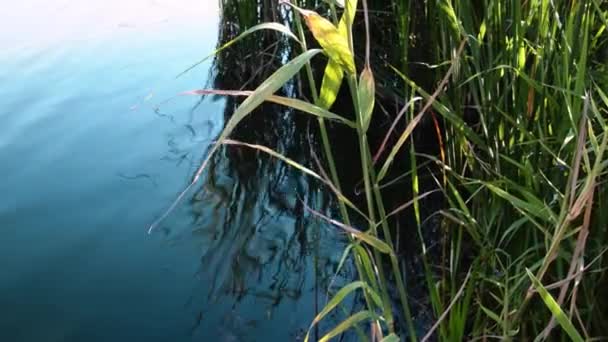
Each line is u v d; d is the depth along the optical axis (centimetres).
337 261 218
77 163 276
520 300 142
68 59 371
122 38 399
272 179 272
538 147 146
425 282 197
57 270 214
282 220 244
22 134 297
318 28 94
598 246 133
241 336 188
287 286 207
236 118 93
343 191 261
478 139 152
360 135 106
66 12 438
